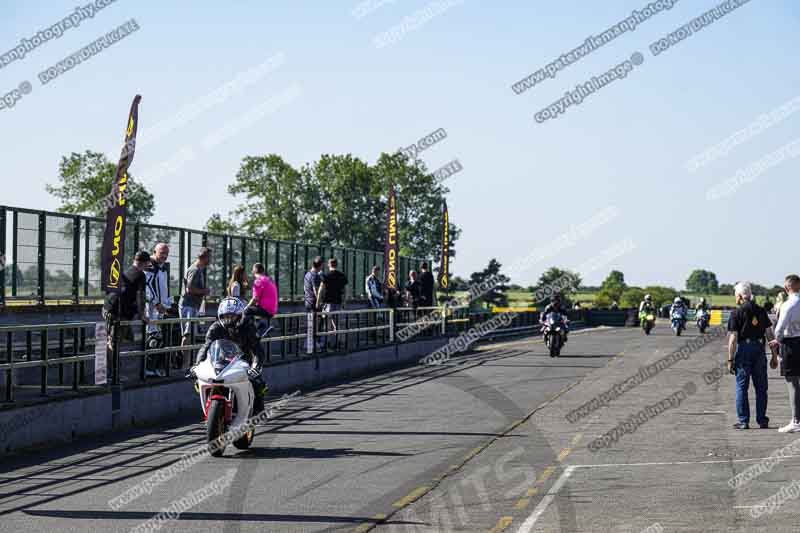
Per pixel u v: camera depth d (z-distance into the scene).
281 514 10.40
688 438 16.19
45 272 26.58
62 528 9.75
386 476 12.69
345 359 30.34
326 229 106.12
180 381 20.22
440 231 106.81
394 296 38.78
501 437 16.38
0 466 13.56
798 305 16.62
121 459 14.17
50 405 15.67
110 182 90.94
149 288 20.33
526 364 35.09
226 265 36.72
